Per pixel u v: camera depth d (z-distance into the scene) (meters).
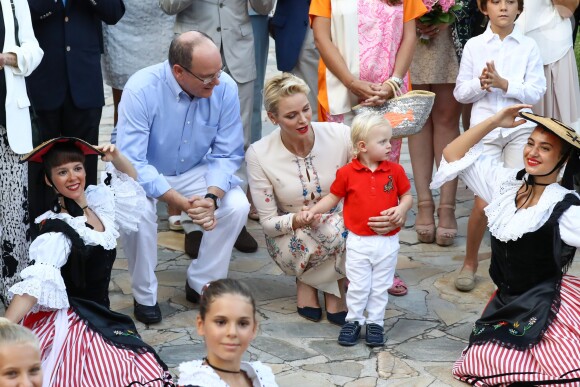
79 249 3.92
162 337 4.71
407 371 4.36
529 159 4.11
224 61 6.01
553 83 5.78
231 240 5.00
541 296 4.15
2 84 4.62
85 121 5.50
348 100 5.48
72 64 5.37
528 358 4.07
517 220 4.13
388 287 4.69
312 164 4.94
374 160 4.67
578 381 3.92
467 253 5.38
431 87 6.12
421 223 6.11
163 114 4.95
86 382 3.79
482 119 5.42
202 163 5.23
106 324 3.98
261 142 4.98
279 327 4.86
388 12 5.39
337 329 4.87
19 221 4.78
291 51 6.29
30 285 3.77
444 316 5.01
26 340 3.09
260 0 6.02
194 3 5.94
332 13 5.42
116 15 5.41
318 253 4.83
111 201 4.23
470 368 4.20
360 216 4.63
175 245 6.04
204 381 3.16
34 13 5.17
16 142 4.64
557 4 5.72
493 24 5.45
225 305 3.17
